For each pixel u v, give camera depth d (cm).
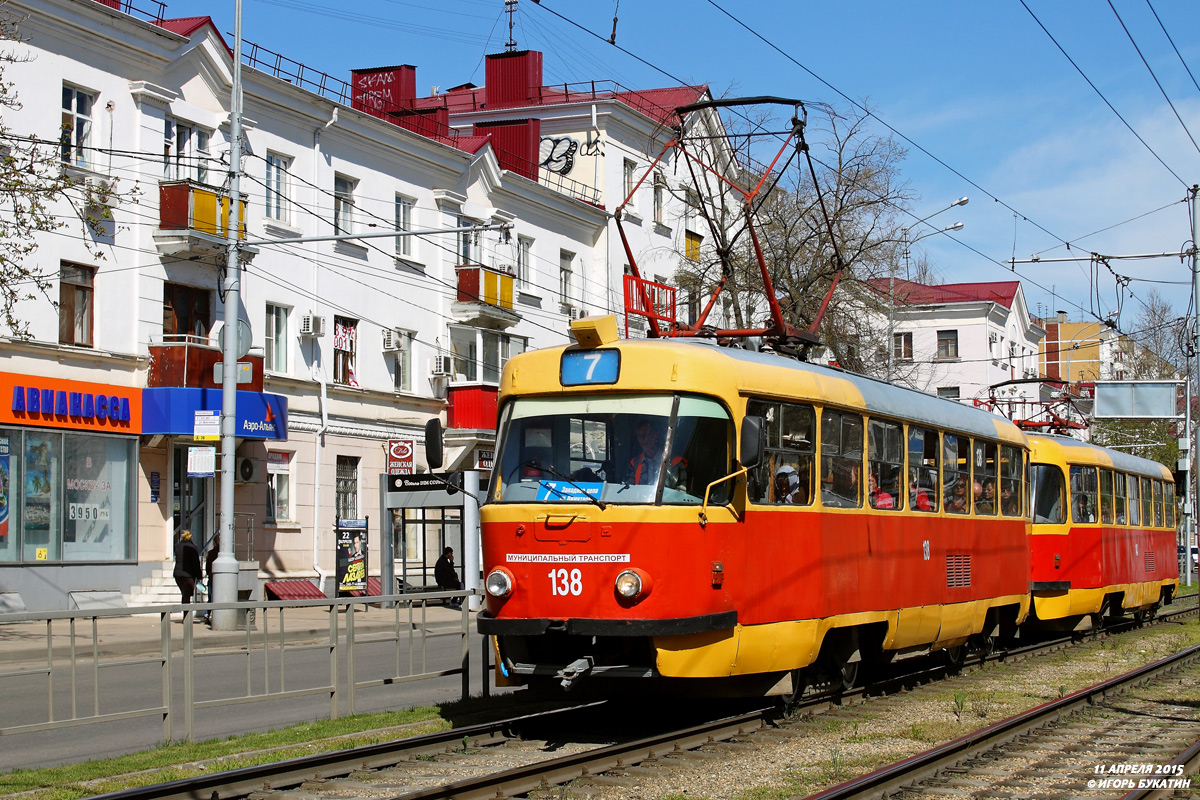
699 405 1032
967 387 6141
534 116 4334
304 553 2883
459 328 3456
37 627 867
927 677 1516
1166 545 2688
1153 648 1972
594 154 4253
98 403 2384
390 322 3200
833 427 1217
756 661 1061
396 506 2731
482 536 1061
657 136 4453
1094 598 2088
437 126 3634
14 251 1988
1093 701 1286
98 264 2409
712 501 1027
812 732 1089
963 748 956
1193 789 844
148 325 2509
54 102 2319
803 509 1145
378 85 3638
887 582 1305
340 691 1130
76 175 2358
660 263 4447
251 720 1188
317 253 2953
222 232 2589
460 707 1213
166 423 2456
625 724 1123
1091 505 2125
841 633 1249
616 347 1052
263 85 2786
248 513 2728
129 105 2478
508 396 1091
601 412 1041
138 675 948
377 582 3102
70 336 2362
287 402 2772
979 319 6156
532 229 3819
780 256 3550
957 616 1504
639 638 1013
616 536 991
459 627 1277
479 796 784
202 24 2625
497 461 1070
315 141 2961
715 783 865
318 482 2933
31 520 2267
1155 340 6275
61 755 1000
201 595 2472
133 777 849
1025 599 1791
